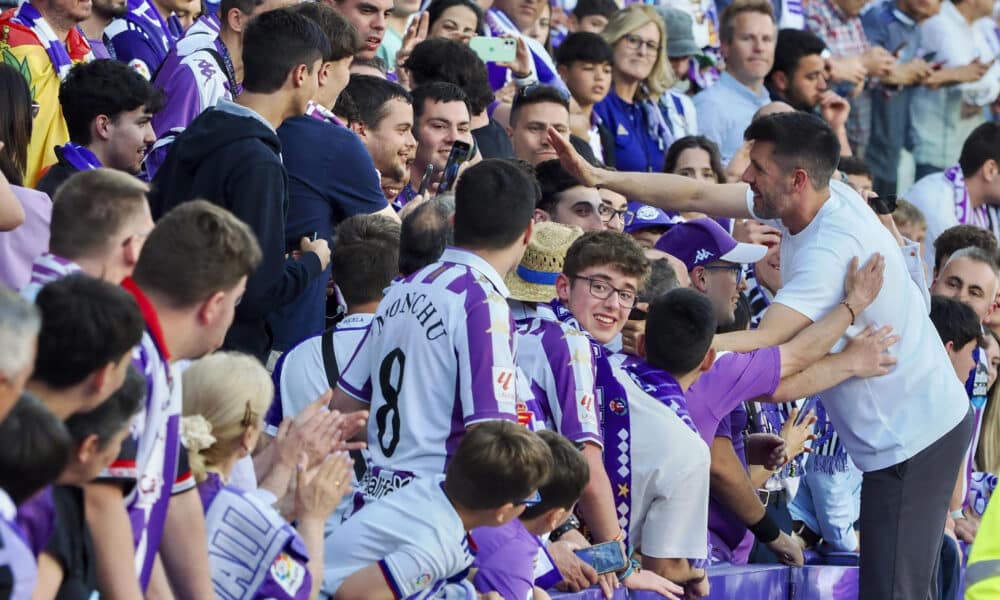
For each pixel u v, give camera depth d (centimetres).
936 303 1539
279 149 1088
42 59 1302
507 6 2048
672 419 1097
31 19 1310
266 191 1053
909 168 2611
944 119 2620
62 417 603
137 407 629
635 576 1055
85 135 1186
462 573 884
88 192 755
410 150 1370
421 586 859
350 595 853
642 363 1130
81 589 630
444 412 906
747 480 1220
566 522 1071
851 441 1238
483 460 848
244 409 801
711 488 1220
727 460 1204
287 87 1130
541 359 1039
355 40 1246
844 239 1198
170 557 729
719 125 2177
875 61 2552
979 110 2658
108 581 647
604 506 1030
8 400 528
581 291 1083
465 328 900
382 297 1045
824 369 1183
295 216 1163
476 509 862
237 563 787
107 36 1526
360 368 964
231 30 1377
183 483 730
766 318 1195
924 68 2569
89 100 1177
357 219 1069
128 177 770
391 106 1354
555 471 923
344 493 866
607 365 1094
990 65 2638
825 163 1200
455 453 874
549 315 1079
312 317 1157
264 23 1127
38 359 590
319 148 1177
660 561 1094
